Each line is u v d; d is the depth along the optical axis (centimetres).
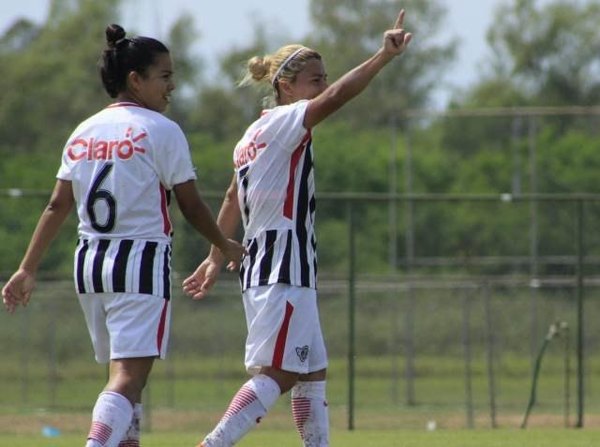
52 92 12575
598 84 14600
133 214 1636
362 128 14850
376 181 9300
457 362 6000
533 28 14712
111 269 1627
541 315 6012
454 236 6844
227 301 5725
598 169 7112
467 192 7381
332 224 7844
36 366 5700
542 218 6706
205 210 1670
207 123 13988
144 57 1691
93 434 1577
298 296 1730
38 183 9906
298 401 1800
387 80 15875
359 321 6047
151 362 1653
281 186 1741
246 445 2647
